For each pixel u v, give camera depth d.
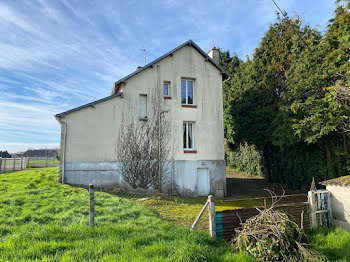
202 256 4.16
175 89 14.33
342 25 10.97
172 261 3.94
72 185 11.99
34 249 4.17
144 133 13.47
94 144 12.58
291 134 13.16
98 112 12.81
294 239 5.09
